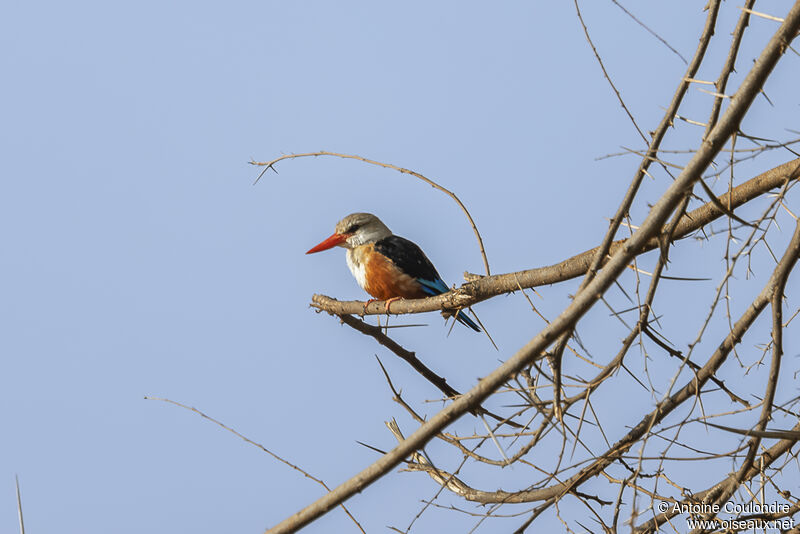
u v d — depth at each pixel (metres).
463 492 9.17
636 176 7.40
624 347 7.78
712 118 7.41
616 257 6.26
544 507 7.95
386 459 6.95
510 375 6.52
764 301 7.86
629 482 8.16
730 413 7.25
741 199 8.94
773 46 5.82
